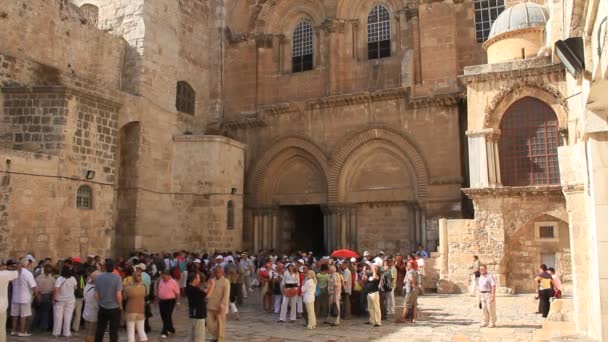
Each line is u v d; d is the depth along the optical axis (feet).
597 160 38.06
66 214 72.74
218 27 120.37
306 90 114.73
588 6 30.96
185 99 111.75
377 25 112.37
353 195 106.52
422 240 97.09
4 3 76.79
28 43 80.38
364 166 106.52
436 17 101.96
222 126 117.08
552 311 54.80
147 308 51.19
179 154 102.47
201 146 101.76
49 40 84.07
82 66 90.43
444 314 62.03
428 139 98.58
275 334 50.78
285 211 117.50
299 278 59.31
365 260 74.54
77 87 77.05
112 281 40.09
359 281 61.77
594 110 36.94
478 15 103.24
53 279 50.39
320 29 115.75
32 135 73.20
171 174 102.12
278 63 119.44
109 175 80.43
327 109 108.27
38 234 68.49
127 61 98.37
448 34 100.48
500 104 81.76
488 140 81.05
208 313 42.57
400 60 107.65
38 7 82.28
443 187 96.22
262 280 67.77
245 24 121.39
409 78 100.01
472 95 83.05
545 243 78.38
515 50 86.79
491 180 80.07
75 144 74.90
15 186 66.33
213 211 99.71
